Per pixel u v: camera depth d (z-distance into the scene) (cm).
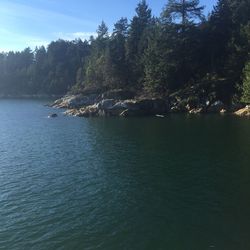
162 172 4184
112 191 3594
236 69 9856
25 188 3712
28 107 13750
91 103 12475
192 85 10350
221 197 3366
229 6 10825
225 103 9538
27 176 4134
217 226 2795
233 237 2627
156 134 6531
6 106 14412
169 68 10300
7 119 9606
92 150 5422
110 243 2578
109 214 3048
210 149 5184
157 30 10875
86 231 2756
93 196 3462
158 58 10462
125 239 2630
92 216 3014
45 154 5238
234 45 10050
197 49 10519
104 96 11625
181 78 10525
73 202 3319
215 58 10600
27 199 3403
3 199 3406
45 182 3909
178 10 10556
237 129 6644
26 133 7156
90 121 8719
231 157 4716
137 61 11962
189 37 10406
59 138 6512
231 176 3962
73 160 4847
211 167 4316
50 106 13888
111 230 2767
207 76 10344
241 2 10856
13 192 3597
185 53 10425
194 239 2612
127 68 12381
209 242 2564
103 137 6456
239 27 10419
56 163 4709
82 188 3697
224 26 10656
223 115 8756
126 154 5094
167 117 8912
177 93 10188
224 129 6706
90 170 4344
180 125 7444
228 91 9681
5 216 3030
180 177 3984
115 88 12638
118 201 3328
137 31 12850
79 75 17350
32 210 3147
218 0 10919
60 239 2642
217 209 3103
